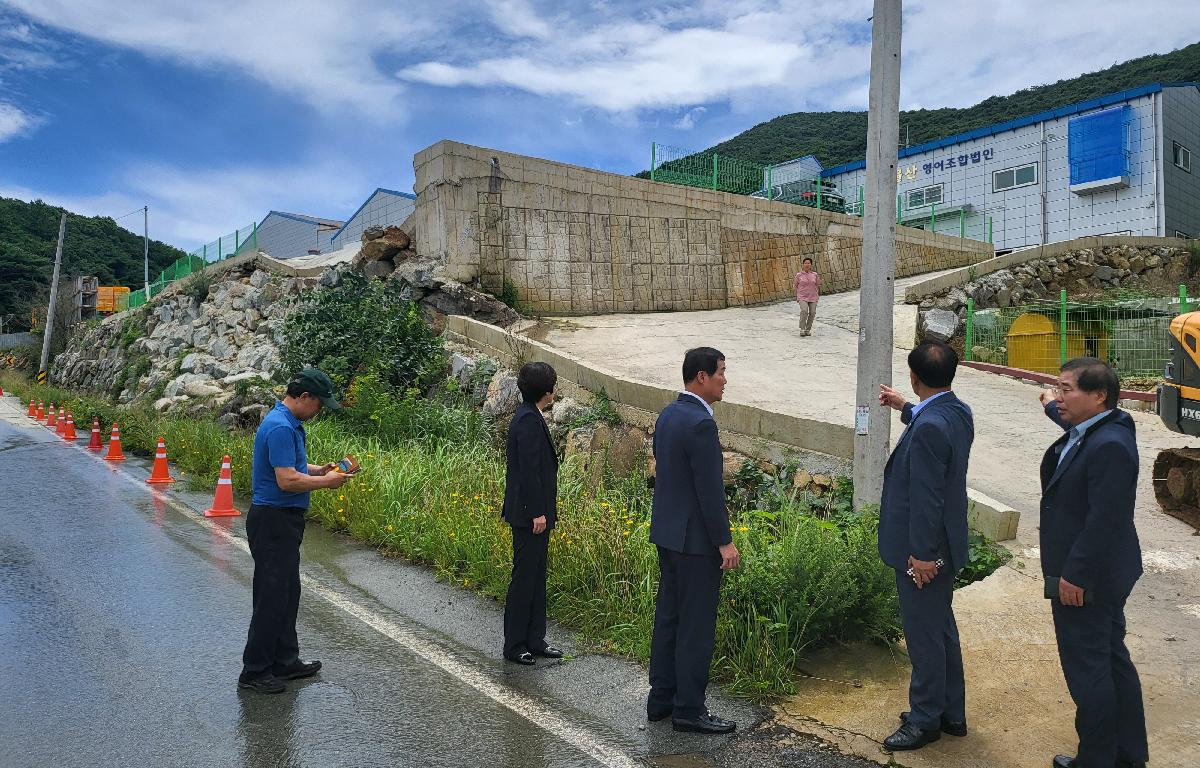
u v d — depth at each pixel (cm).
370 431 1167
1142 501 739
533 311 1716
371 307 1395
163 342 2269
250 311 2062
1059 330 1550
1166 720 395
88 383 2811
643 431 901
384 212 2919
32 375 3728
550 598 581
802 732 394
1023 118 3216
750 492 752
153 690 441
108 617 562
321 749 375
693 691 393
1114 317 1530
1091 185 3014
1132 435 342
